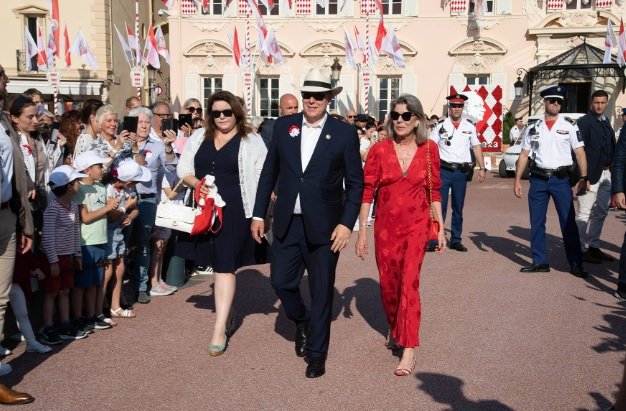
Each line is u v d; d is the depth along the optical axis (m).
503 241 11.12
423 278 8.45
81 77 27.17
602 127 9.07
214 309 7.11
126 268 8.33
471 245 10.77
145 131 7.52
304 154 5.40
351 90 25.28
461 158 10.34
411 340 5.25
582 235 9.67
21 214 5.18
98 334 6.25
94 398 4.82
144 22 32.22
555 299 7.46
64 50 25.19
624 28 23.55
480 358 5.62
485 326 6.47
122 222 6.66
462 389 4.98
